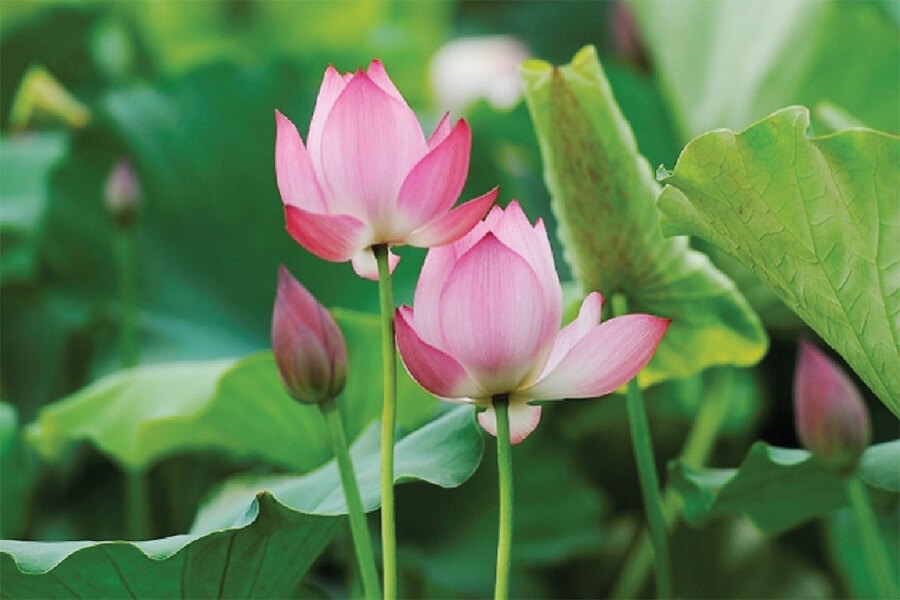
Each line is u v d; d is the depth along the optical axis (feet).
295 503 9.45
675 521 11.90
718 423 11.93
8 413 11.25
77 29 16.94
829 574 12.84
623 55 15.85
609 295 10.12
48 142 15.07
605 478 13.82
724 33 14.12
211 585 9.18
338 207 8.66
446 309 8.61
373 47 17.89
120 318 12.98
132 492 11.33
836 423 9.40
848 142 8.57
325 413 8.88
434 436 9.45
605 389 8.70
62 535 12.73
